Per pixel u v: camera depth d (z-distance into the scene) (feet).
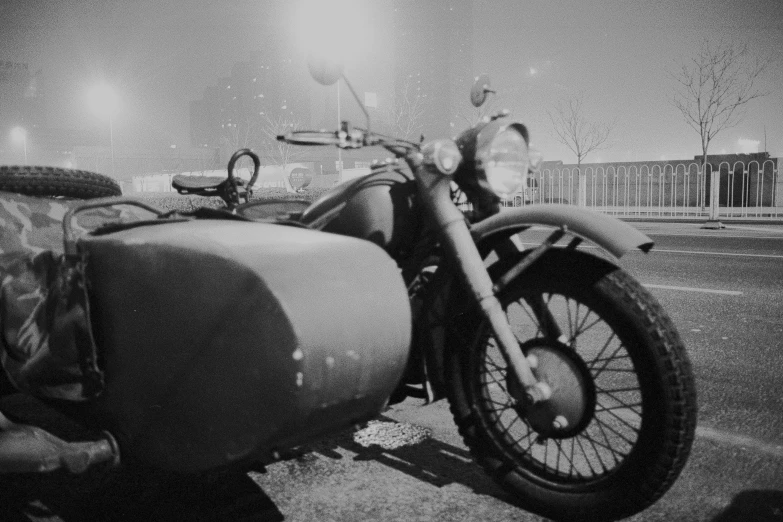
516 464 7.39
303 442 5.41
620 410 10.15
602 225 6.49
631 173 73.41
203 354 5.21
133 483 8.14
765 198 65.46
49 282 6.41
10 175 7.90
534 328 15.97
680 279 22.54
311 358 4.90
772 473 8.02
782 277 22.33
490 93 8.65
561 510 6.93
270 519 7.16
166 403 5.50
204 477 8.26
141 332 5.57
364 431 9.78
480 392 7.74
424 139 7.43
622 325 6.35
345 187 7.75
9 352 6.59
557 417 6.93
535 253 6.81
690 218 55.67
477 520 7.06
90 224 8.22
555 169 78.54
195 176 10.16
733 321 16.07
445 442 9.33
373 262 5.72
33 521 7.04
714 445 8.87
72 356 5.91
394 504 7.46
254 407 5.02
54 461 5.81
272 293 4.88
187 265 5.24
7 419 6.56
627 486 6.47
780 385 11.32
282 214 9.45
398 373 5.74
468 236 6.93
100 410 6.06
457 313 7.48
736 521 6.88
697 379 11.73
